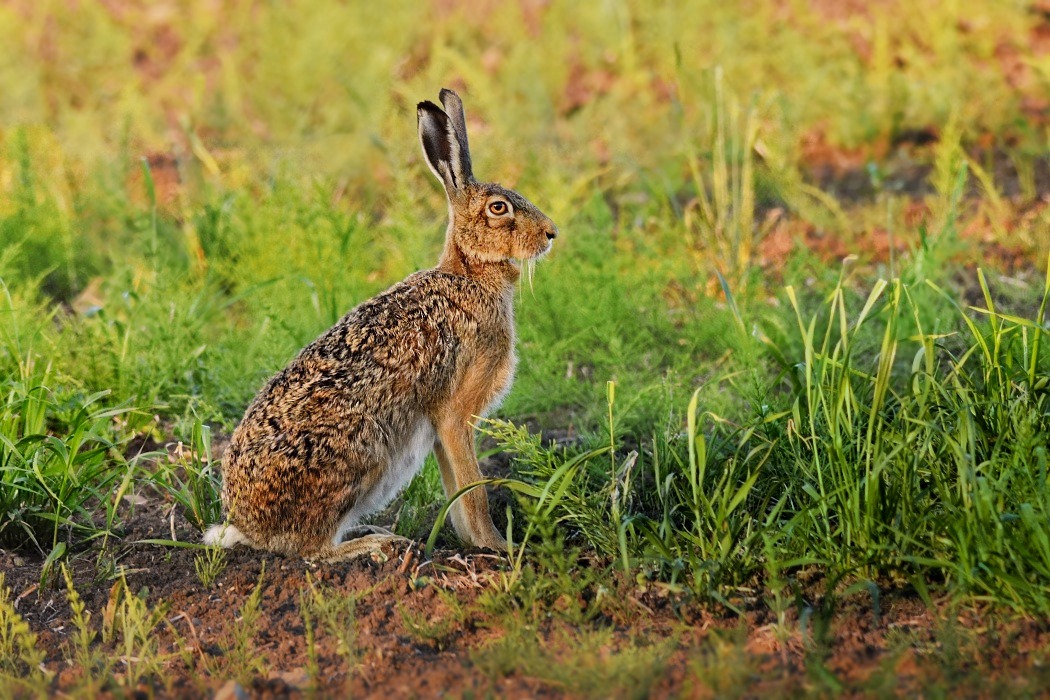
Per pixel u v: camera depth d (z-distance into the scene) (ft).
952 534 24.89
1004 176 57.52
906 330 38.75
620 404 35.50
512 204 30.81
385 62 70.13
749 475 28.45
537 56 72.28
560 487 26.68
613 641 24.32
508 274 31.53
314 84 69.05
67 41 80.59
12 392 32.01
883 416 27.14
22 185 52.24
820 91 65.67
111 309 43.42
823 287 43.52
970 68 66.69
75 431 30.68
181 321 39.65
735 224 46.83
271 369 37.78
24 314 39.75
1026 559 24.11
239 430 28.76
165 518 31.73
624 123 64.28
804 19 74.69
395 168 50.85
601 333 41.04
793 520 25.57
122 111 65.98
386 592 27.04
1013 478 25.08
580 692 22.12
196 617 26.50
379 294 30.73
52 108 71.31
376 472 29.04
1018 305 42.68
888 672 21.74
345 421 28.35
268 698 22.86
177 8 87.04
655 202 52.49
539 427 37.37
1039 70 64.95
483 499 30.01
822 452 28.27
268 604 26.86
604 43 76.28
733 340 39.86
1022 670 21.85
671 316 43.96
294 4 83.92
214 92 70.90
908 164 60.34
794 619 24.75
